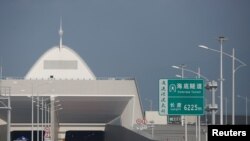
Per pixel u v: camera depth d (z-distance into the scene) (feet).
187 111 358.84
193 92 359.46
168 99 359.87
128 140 648.79
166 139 563.07
